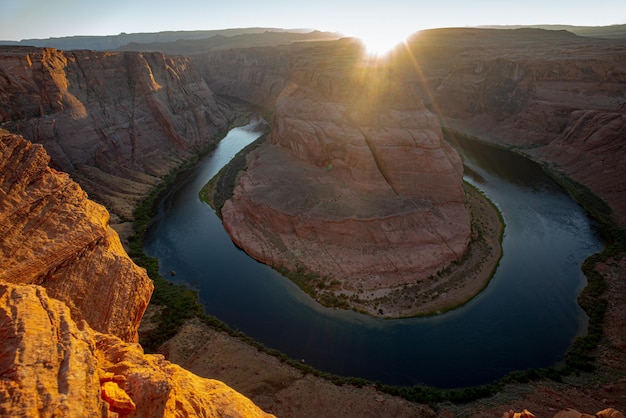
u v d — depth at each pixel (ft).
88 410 27.81
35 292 38.29
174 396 36.22
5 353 30.01
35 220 54.39
